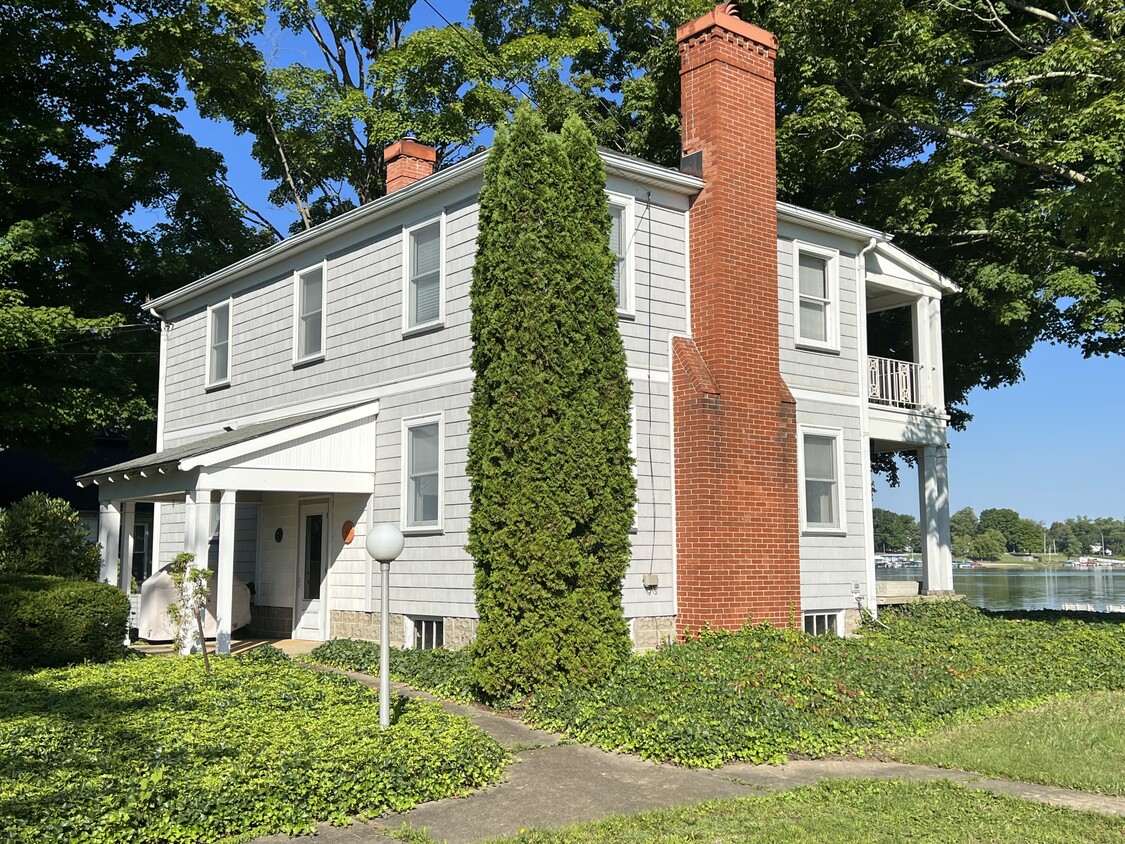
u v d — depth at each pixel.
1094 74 16.11
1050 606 26.69
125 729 8.40
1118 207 14.38
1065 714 10.23
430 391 14.43
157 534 20.36
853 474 16.47
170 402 21.41
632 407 13.61
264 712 9.24
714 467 13.64
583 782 7.97
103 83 25.20
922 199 21.11
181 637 13.98
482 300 11.48
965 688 11.11
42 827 6.09
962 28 20.77
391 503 14.89
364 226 16.09
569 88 28.00
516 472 10.98
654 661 11.64
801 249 16.19
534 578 10.82
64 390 22.31
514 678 10.77
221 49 27.00
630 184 14.09
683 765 8.45
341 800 7.10
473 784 7.84
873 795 7.36
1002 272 20.31
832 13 20.34
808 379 15.96
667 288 14.31
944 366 24.00
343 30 32.81
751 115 14.91
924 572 18.45
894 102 21.34
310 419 14.66
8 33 21.52
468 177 13.98
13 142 22.02
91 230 24.72
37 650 12.65
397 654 13.40
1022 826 6.55
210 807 6.64
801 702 9.81
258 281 18.67
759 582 13.86
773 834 6.40
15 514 16.70
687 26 14.98
